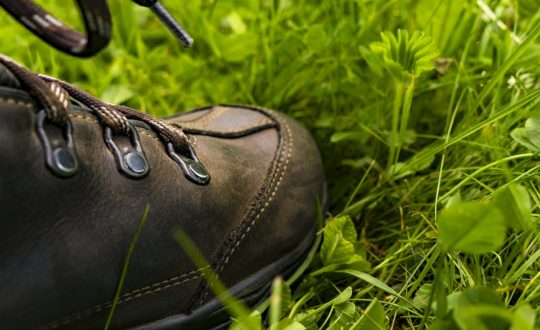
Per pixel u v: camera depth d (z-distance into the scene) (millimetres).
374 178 427
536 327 291
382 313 304
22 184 265
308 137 405
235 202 335
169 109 490
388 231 398
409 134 429
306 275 374
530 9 475
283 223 354
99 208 283
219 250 324
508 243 342
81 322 285
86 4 272
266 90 478
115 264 287
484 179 370
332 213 423
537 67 404
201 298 319
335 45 461
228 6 551
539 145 338
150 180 300
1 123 262
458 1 426
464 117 407
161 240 300
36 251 269
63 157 273
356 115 460
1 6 290
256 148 374
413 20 479
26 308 269
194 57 554
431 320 316
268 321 338
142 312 303
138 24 584
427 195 394
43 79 292
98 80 505
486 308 248
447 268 320
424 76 438
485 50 453
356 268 349
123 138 300
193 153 323
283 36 490
